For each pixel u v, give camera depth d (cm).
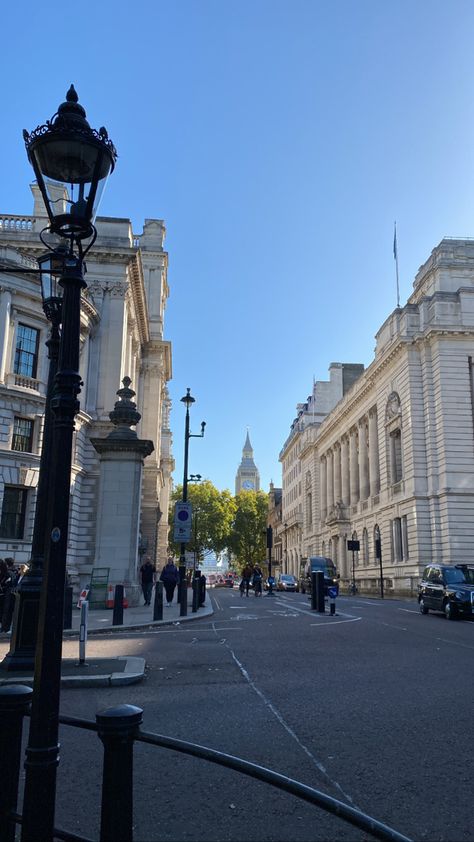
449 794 495
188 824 444
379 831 259
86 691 885
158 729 677
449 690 877
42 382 3034
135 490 2431
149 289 5512
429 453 4294
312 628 1728
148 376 5297
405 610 2661
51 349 991
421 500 4250
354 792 497
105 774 301
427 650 1283
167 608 2516
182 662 1140
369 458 5638
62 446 388
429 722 707
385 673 1011
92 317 3519
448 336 4281
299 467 9656
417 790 503
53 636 347
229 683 936
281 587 6925
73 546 3117
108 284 3712
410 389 4444
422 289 4953
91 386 3553
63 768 566
